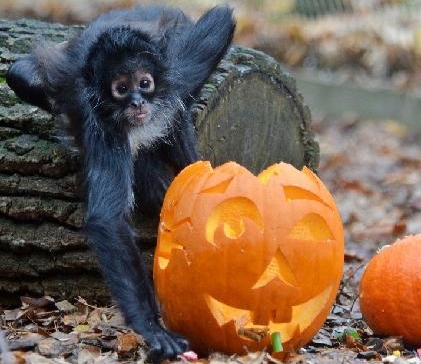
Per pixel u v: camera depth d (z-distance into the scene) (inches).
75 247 266.8
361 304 256.2
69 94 258.7
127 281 227.1
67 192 263.6
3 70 291.1
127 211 246.7
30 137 268.5
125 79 253.4
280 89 319.3
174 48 273.0
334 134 765.3
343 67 868.0
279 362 212.5
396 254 247.8
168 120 269.7
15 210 263.7
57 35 308.2
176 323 222.8
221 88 293.4
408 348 246.5
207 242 213.6
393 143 730.8
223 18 282.2
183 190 221.9
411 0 885.8
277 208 214.4
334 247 220.5
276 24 877.8
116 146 251.6
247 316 217.6
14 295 275.6
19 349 231.5
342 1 889.5
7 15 894.4
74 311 265.0
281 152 325.1
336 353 230.8
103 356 224.2
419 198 513.0
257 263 212.4
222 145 298.8
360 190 534.3
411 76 849.5
